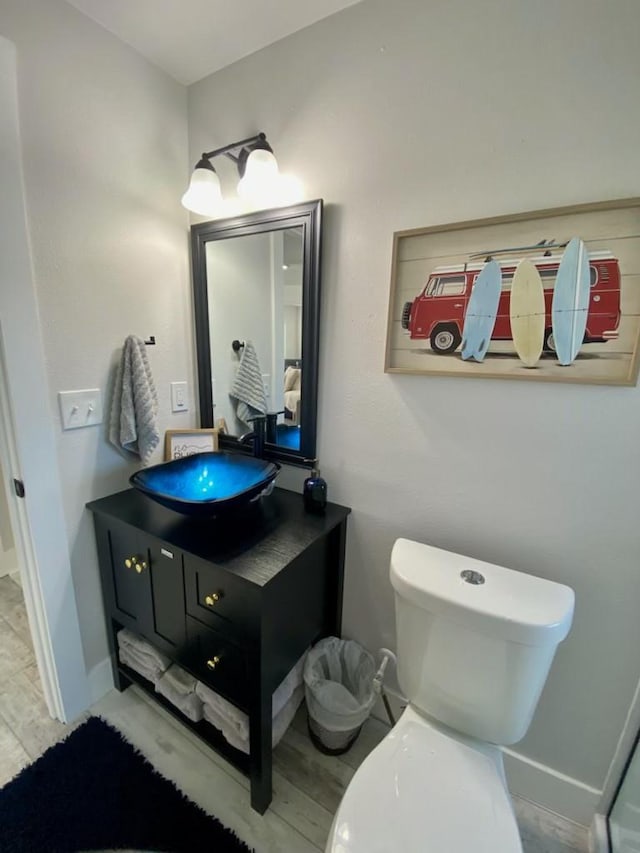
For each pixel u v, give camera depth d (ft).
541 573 3.39
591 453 3.03
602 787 3.43
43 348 3.61
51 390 3.72
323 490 4.07
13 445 3.58
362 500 4.18
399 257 3.50
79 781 3.70
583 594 3.25
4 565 6.97
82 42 3.55
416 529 3.92
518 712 2.88
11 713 4.40
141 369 4.24
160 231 4.52
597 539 3.13
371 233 3.63
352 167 3.63
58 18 3.36
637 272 2.68
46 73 3.34
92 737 4.13
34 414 3.61
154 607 3.87
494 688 2.89
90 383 4.03
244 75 4.10
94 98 3.71
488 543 3.58
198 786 3.71
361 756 4.04
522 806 3.71
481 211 3.13
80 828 3.34
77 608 4.25
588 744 3.44
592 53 2.63
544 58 2.77
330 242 3.85
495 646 2.81
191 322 5.05
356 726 3.82
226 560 3.22
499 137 2.99
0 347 3.34
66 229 3.65
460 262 3.25
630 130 2.60
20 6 3.11
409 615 3.18
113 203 4.01
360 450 4.09
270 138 4.05
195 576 3.38
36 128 3.33
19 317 3.39
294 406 4.41
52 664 4.13
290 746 4.12
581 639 3.31
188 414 5.18
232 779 3.78
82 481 4.11
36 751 3.98
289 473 4.66
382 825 2.38
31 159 3.33
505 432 3.34
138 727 4.27
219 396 5.06
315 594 3.96
